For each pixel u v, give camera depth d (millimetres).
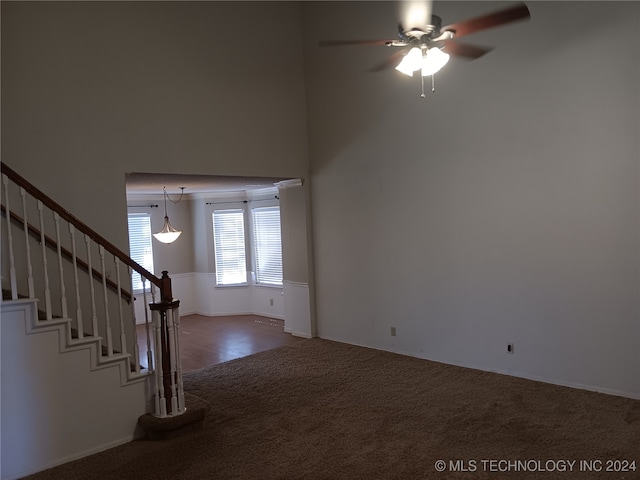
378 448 3258
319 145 6160
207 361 5656
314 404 4094
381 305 5629
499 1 4391
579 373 4117
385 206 5477
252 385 4645
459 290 4871
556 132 4113
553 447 3156
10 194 3957
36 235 4070
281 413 3934
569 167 4059
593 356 4035
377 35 5383
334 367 5098
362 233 5762
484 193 4605
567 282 4137
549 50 4113
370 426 3607
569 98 4023
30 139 4078
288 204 6609
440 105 4883
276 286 8102
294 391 4430
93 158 4430
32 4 4102
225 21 5453
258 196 8289
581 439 3242
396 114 5289
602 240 3920
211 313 8609
